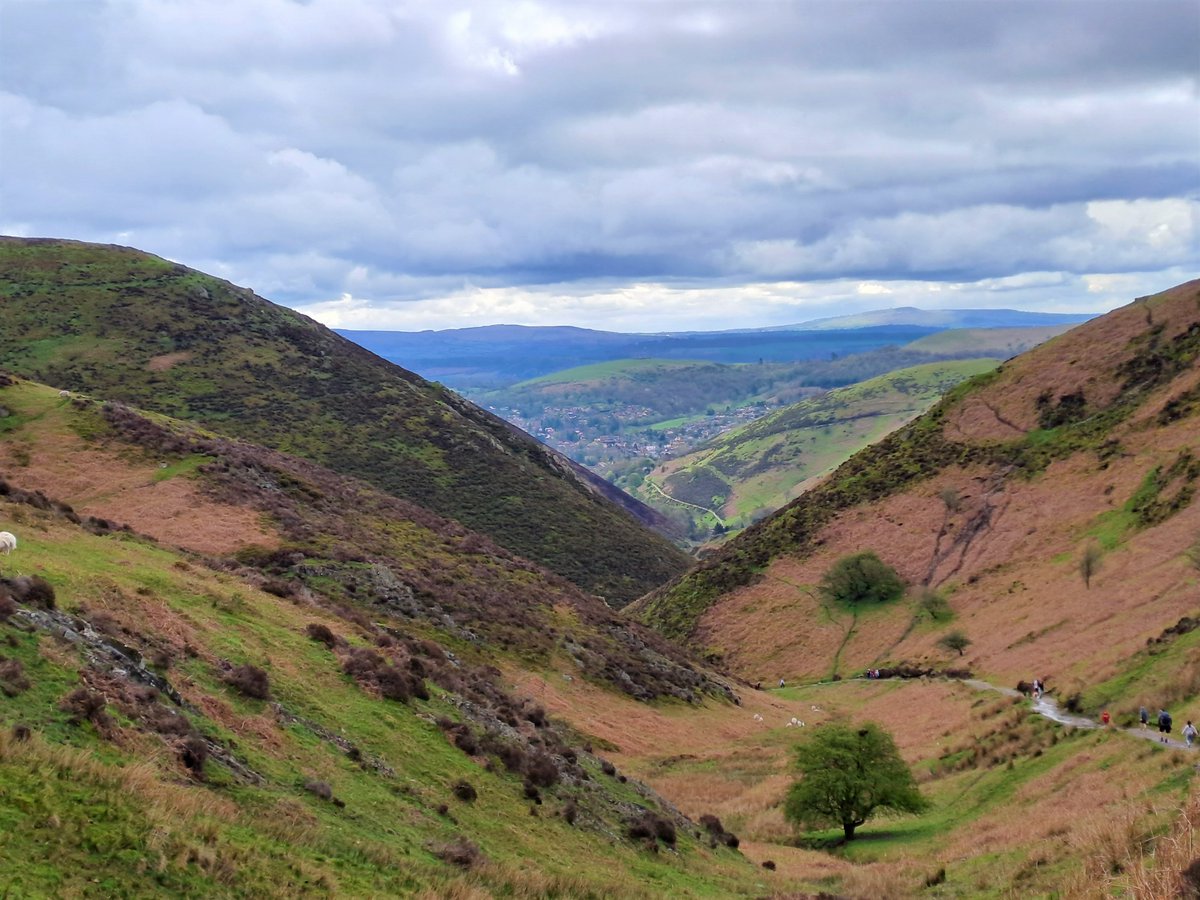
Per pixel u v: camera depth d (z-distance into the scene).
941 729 54.53
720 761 50.84
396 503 77.50
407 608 51.12
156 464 59.97
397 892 14.95
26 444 58.69
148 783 14.08
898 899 25.39
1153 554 78.38
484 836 20.62
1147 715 39.47
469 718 27.97
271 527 54.94
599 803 27.62
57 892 10.52
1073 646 64.25
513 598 63.00
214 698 19.66
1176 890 14.36
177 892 11.79
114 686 17.20
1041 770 38.50
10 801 11.92
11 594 18.64
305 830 15.77
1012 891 21.92
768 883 27.14
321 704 22.92
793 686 90.75
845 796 37.94
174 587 26.94
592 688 55.84
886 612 99.44
